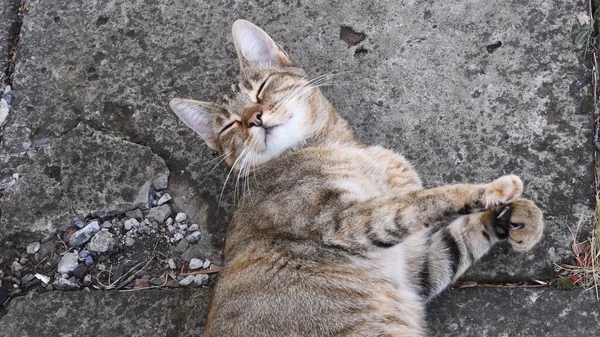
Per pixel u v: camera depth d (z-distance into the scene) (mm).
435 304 1072
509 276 1067
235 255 1035
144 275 1150
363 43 1196
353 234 989
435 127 1142
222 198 1166
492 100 1138
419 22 1190
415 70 1171
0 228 1184
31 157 1212
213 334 1008
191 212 1171
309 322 989
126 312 1127
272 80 1119
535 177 1097
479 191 960
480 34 1169
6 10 1302
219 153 1150
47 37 1273
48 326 1131
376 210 984
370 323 993
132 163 1193
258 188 1066
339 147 1094
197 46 1236
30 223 1182
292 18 1224
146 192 1179
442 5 1190
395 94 1166
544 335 1038
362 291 1007
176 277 1145
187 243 1159
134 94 1228
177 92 1221
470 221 1056
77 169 1198
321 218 1004
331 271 1006
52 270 1164
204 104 1125
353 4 1216
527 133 1116
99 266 1161
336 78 1188
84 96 1235
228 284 1022
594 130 1107
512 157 1110
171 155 1194
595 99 1119
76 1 1285
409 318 1022
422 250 1065
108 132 1214
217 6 1248
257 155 1097
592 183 1087
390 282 1026
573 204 1080
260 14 1233
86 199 1184
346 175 1042
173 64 1232
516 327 1046
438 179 1121
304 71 1171
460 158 1122
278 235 1020
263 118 1087
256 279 1010
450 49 1171
